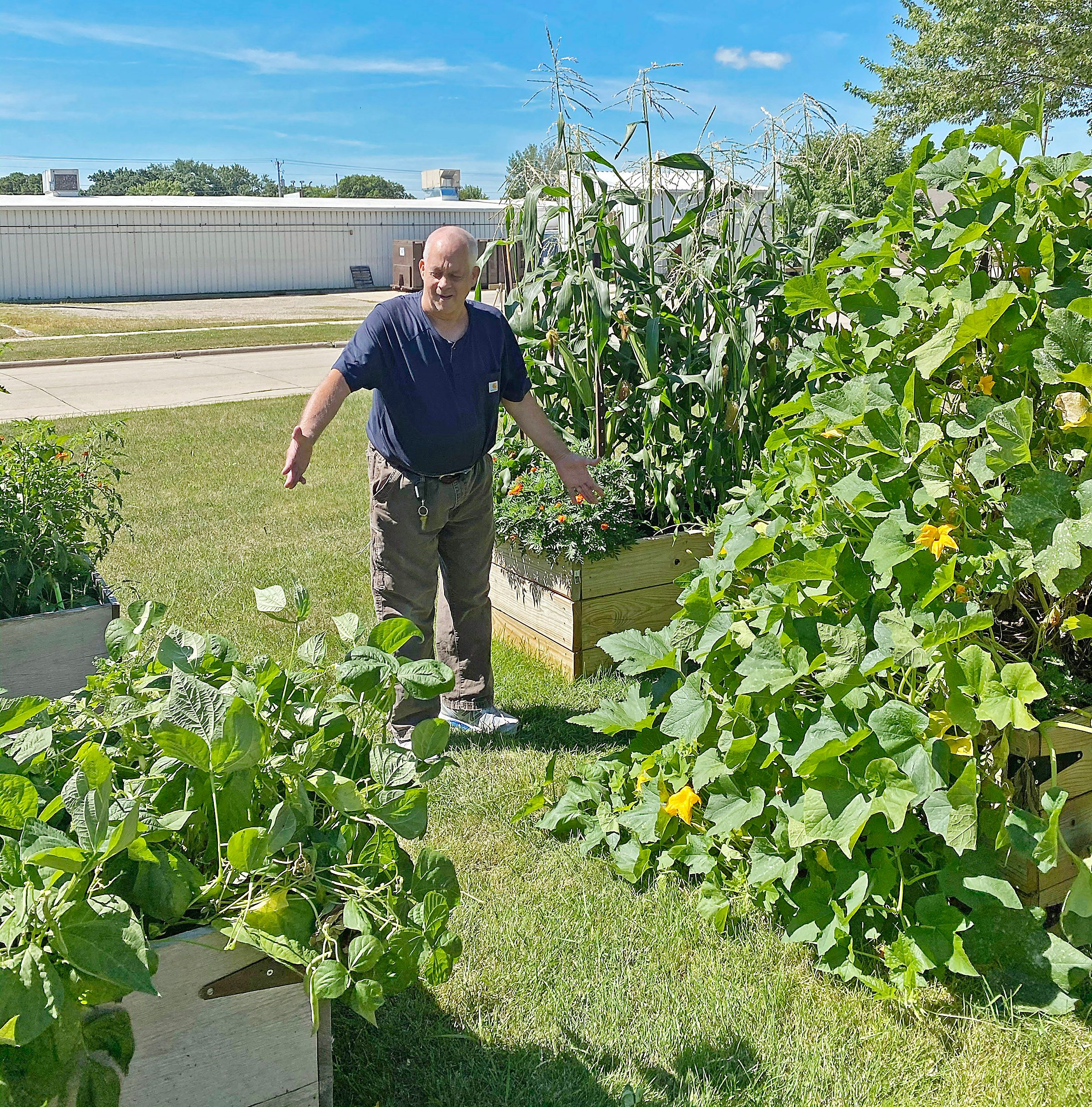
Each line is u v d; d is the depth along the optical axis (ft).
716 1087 6.78
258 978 5.28
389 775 5.91
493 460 12.79
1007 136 8.48
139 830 4.95
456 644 12.48
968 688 6.99
